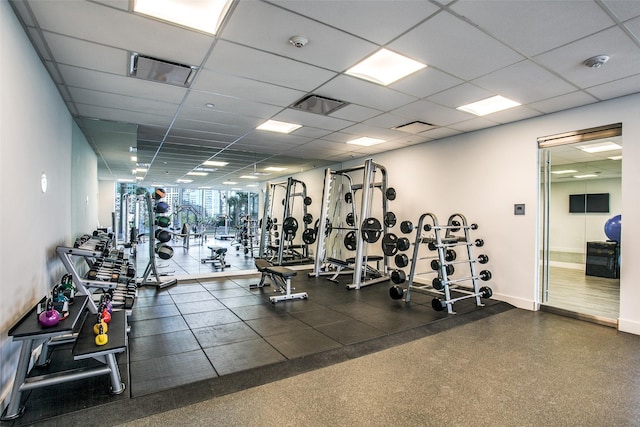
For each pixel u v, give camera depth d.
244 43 2.36
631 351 2.85
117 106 3.69
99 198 7.39
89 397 2.03
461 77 2.92
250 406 1.99
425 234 5.46
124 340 2.10
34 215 2.35
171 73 2.86
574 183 6.86
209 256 6.40
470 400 2.08
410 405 2.02
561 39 2.28
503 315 3.87
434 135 5.05
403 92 3.30
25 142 2.15
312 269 6.82
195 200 6.44
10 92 1.89
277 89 3.23
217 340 2.98
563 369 2.51
